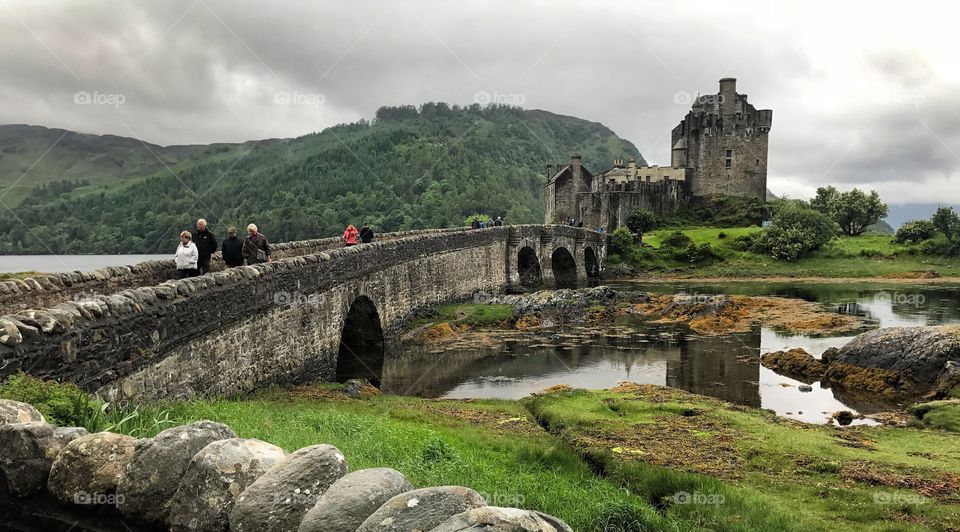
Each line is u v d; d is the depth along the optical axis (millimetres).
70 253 124062
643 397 23062
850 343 29547
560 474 13562
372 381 28031
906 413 22141
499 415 20453
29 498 6883
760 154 124375
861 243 100688
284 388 20766
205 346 15867
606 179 122375
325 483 5922
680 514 11664
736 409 21438
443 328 39938
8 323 9375
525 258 73625
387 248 34906
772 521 11281
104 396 11398
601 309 48406
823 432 18844
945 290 70250
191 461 6293
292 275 21953
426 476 10750
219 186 170625
